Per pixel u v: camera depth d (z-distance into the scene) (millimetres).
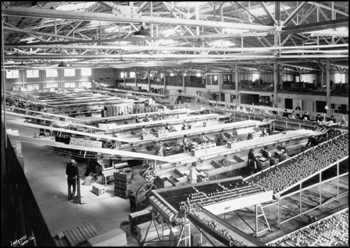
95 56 19844
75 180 11281
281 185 9734
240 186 9055
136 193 10711
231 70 37500
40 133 19172
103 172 13062
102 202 11258
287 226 9742
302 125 22422
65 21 15711
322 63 25391
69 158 16469
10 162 9273
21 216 8781
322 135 18578
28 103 30312
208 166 14359
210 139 19469
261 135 20094
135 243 8406
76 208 10734
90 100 33094
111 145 16406
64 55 19828
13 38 21641
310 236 7801
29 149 17906
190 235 6965
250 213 10734
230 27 9500
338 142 12859
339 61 25188
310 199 11781
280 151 16062
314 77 32281
